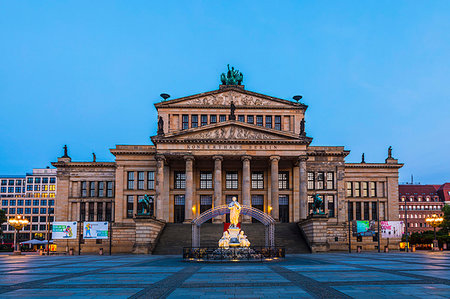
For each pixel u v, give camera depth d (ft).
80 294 65.92
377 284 75.46
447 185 604.90
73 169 332.19
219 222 270.87
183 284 77.30
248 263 133.08
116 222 306.14
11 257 212.64
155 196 298.76
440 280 81.20
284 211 306.76
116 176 311.27
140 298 61.72
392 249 315.99
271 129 277.23
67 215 325.42
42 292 68.49
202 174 312.09
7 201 625.41
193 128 277.03
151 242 233.55
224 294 64.75
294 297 61.46
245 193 272.51
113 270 111.55
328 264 127.34
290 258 164.45
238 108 310.65
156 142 277.23
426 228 577.43
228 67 332.80
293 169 307.78
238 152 276.82
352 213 332.60
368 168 339.36
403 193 597.93
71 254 256.93
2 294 66.49
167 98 324.80
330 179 313.32
